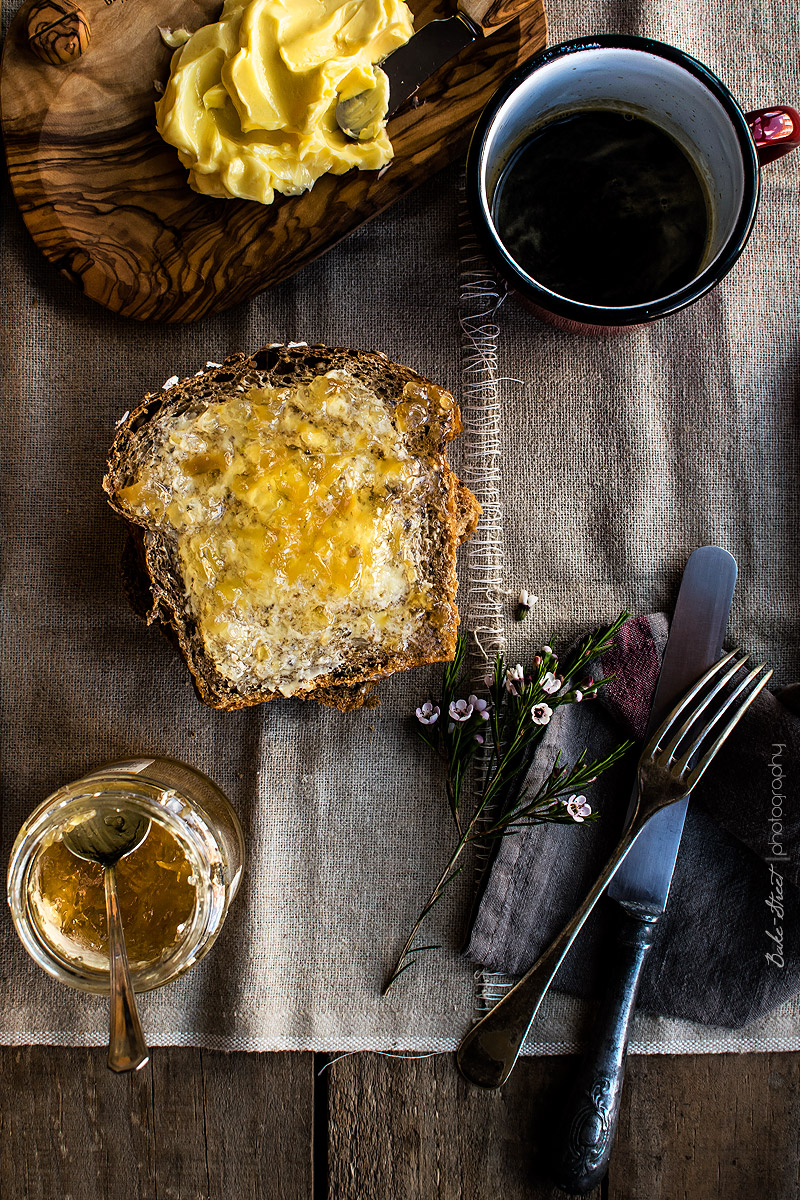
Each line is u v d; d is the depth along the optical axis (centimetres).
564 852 59
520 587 60
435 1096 60
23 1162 60
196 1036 60
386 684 60
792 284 60
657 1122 60
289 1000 60
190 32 57
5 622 60
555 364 60
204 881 55
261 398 54
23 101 57
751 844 58
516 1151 60
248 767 60
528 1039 59
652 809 56
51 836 55
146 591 57
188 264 58
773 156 55
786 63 60
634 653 59
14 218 59
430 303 60
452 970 60
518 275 54
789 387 60
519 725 58
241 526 54
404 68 57
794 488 60
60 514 60
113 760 60
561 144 56
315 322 60
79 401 60
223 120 56
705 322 60
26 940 55
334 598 54
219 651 54
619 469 60
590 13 60
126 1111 60
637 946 58
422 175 58
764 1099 60
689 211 56
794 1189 60
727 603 59
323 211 58
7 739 60
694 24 60
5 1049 60
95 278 58
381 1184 60
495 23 57
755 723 58
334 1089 60
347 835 60
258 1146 60
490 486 60
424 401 55
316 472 54
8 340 60
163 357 60
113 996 53
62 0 56
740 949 59
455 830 60
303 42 55
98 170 57
